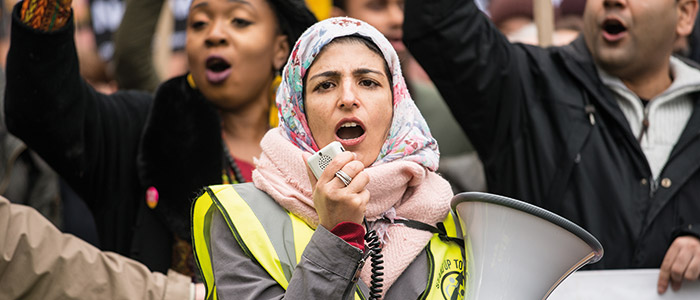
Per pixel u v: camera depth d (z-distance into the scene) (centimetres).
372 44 416
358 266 363
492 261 382
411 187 421
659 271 554
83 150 572
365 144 408
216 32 612
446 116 784
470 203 387
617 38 608
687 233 555
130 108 617
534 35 837
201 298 499
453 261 410
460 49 593
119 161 595
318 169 374
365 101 406
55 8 538
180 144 587
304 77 415
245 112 635
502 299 379
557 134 604
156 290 495
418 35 598
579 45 632
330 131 405
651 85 627
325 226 370
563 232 373
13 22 536
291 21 637
